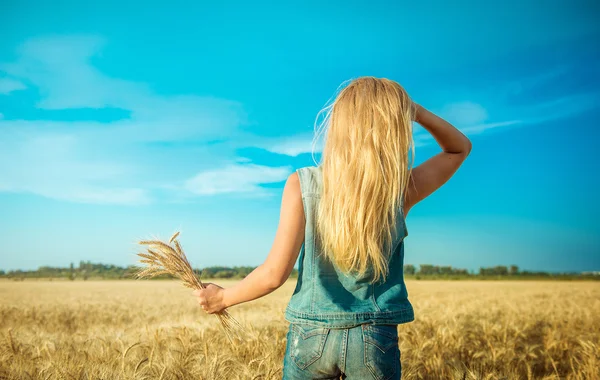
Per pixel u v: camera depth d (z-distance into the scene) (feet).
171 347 13.09
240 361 11.82
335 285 4.52
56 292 106.22
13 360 12.62
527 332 21.61
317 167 4.81
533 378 13.67
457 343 17.13
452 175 5.38
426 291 94.32
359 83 4.67
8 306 47.70
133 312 42.24
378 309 4.41
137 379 10.27
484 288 115.96
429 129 5.33
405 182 4.66
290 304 4.73
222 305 4.99
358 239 4.29
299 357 4.46
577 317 27.48
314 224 4.57
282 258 4.51
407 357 14.37
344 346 4.29
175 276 5.30
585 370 13.71
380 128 4.39
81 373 10.73
